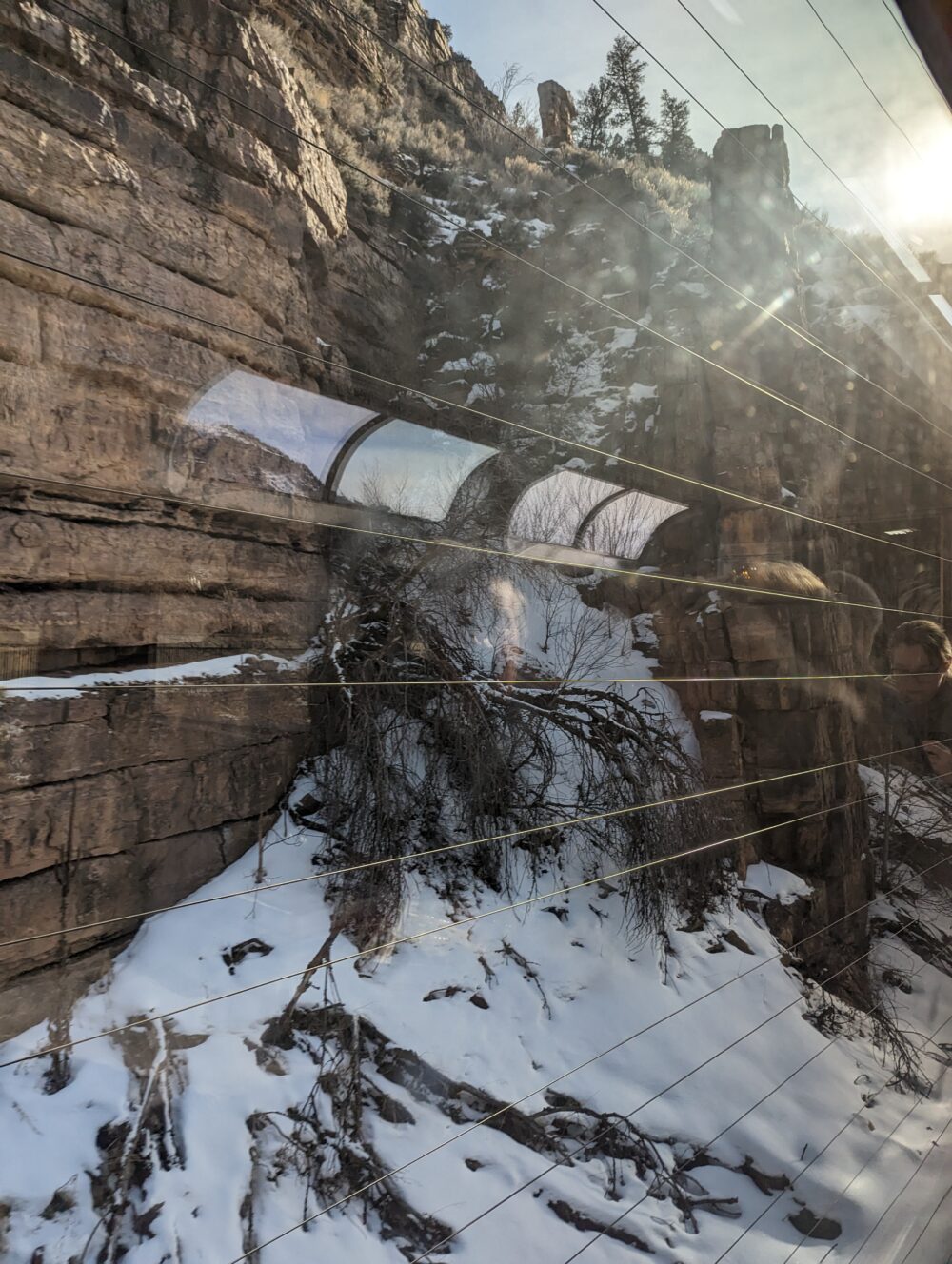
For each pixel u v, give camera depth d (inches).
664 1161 124.6
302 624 187.5
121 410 148.1
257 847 165.2
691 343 345.7
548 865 207.2
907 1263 95.0
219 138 199.8
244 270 199.9
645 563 304.7
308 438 163.3
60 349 143.1
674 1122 132.1
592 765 229.3
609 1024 171.8
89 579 141.5
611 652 271.0
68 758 130.3
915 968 219.3
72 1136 95.9
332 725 187.8
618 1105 136.4
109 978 124.8
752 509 301.7
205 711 155.1
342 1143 117.4
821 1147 123.9
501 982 172.6
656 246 378.6
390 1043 142.9
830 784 267.1
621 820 221.1
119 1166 95.8
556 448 268.7
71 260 150.0
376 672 194.9
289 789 177.8
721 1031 165.8
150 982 126.6
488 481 225.3
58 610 135.3
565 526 261.3
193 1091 112.4
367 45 378.3
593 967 189.3
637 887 212.1
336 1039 137.4
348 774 181.9
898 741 239.6
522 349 386.9
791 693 271.9
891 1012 192.4
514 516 235.9
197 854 151.8
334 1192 108.4
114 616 144.3
